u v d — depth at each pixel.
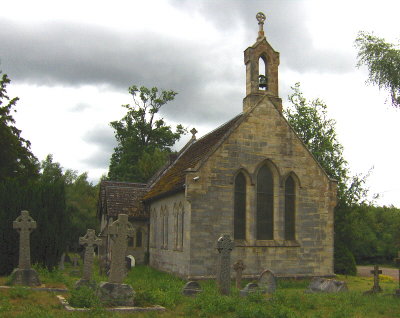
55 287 18.27
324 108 44.91
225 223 26.22
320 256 28.14
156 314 13.48
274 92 29.61
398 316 15.09
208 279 25.17
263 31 30.50
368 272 46.47
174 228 29.12
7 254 23.25
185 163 33.62
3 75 39.00
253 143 27.50
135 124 60.06
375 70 22.88
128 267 33.03
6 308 12.99
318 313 14.98
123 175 58.88
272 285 20.73
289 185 28.44
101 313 12.78
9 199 23.80
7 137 35.38
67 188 65.25
